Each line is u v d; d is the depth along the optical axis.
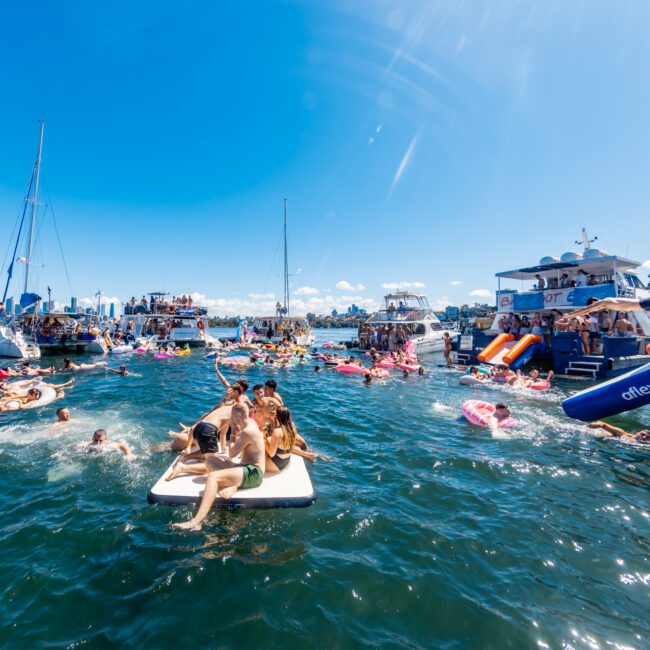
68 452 7.19
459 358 22.75
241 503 5.04
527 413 10.73
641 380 8.28
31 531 4.62
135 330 34.84
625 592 3.73
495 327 23.97
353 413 10.83
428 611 3.46
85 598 3.57
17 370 17.62
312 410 11.20
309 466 6.78
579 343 17.31
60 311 28.91
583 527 4.86
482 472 6.58
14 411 10.49
